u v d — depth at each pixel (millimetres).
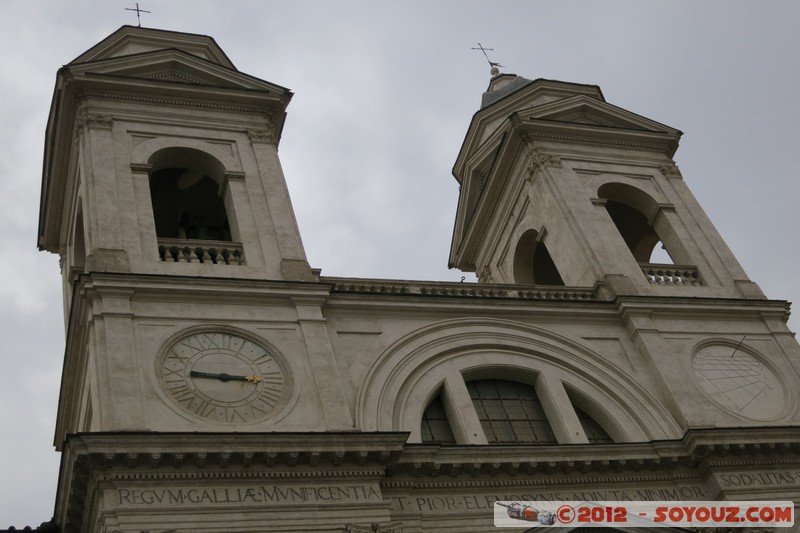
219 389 20281
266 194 25453
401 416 21656
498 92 35844
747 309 26594
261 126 27609
